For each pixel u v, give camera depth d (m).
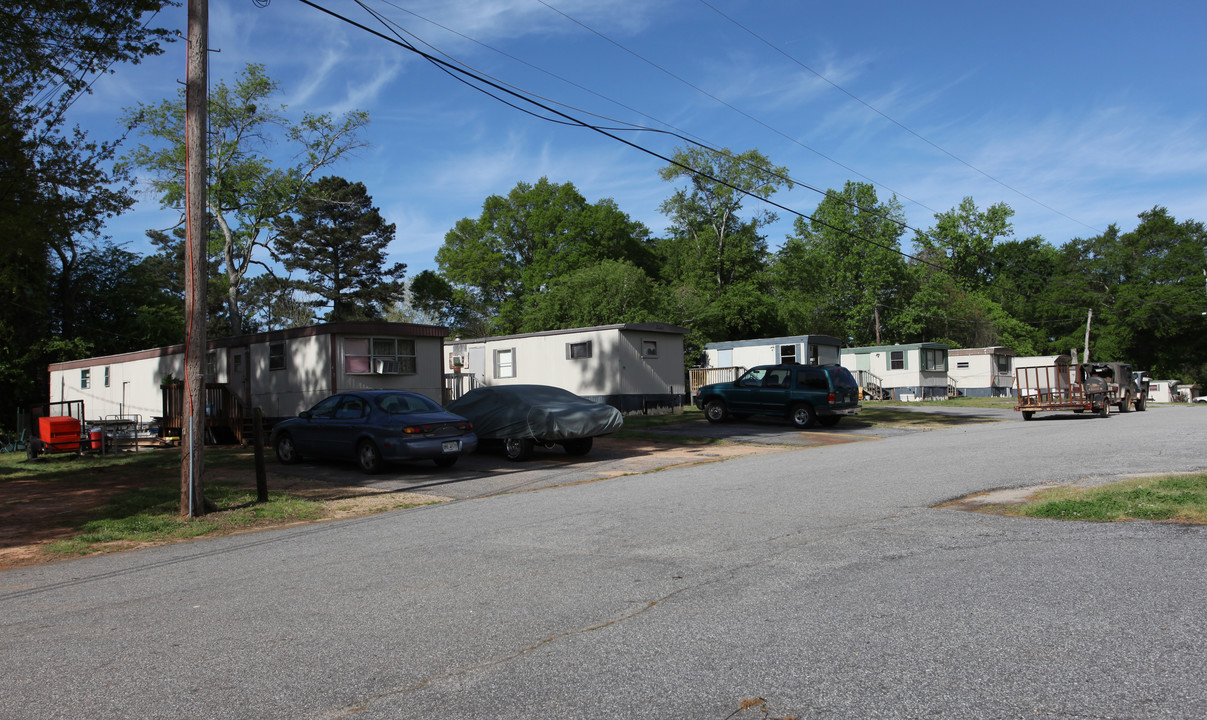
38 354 32.28
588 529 7.77
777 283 56.47
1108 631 4.05
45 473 15.95
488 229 58.12
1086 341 52.97
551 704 3.39
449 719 3.28
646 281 43.97
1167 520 6.97
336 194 57.31
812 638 4.12
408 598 5.32
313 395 20.53
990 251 72.38
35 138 14.59
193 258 10.12
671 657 3.92
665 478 12.38
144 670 4.06
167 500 11.19
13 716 3.49
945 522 7.35
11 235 14.55
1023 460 12.38
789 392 23.39
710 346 39.47
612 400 26.05
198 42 10.23
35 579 6.93
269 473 14.21
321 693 3.63
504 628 4.53
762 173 50.72
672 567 5.90
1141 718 3.04
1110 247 66.38
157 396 26.11
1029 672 3.53
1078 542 6.25
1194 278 61.00
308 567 6.62
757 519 7.88
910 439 18.52
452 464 15.01
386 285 60.06
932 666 3.65
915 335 58.06
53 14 13.50
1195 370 66.88
